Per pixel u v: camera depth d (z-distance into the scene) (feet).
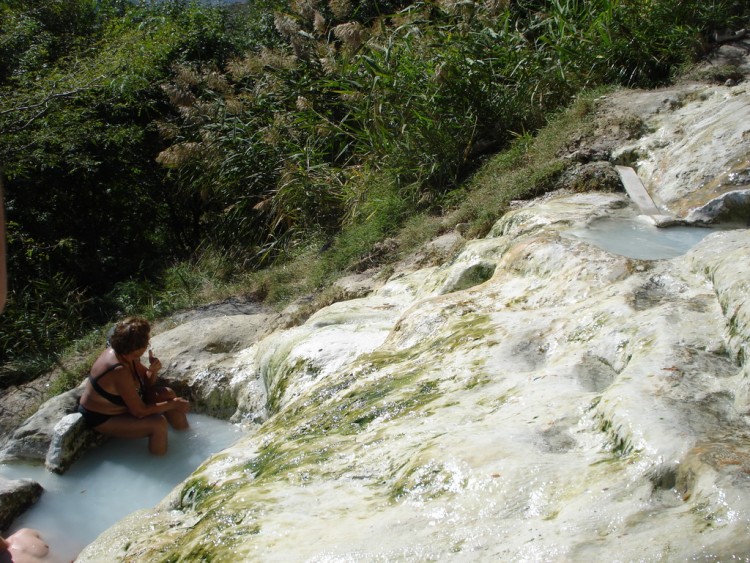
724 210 18.84
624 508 7.71
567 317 12.94
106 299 36.01
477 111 29.89
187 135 39.63
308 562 8.21
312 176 33.19
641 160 22.89
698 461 7.84
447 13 32.78
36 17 51.44
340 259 27.04
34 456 20.42
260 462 11.86
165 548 10.20
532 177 23.77
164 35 47.26
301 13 37.47
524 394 10.91
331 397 13.47
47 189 40.73
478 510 8.38
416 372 13.00
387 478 9.77
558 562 7.20
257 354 21.18
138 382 20.79
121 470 19.29
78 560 11.30
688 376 9.77
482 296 15.69
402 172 29.27
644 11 30.17
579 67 29.84
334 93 35.81
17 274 37.14
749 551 6.72
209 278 33.35
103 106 43.16
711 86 25.88
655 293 12.89
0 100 39.27
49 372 28.43
